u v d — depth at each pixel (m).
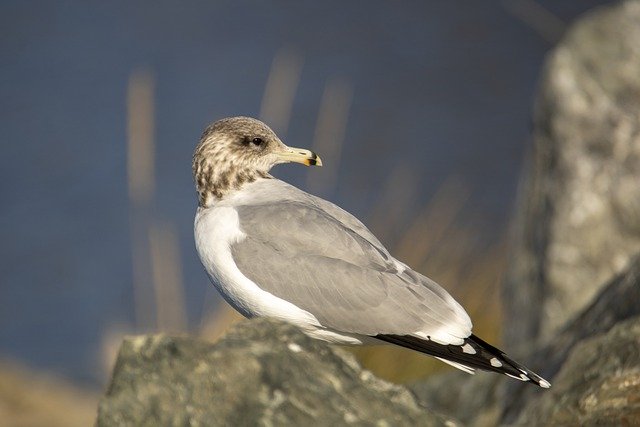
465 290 12.10
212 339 11.19
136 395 5.75
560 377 7.52
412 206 24.09
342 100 29.83
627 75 11.19
